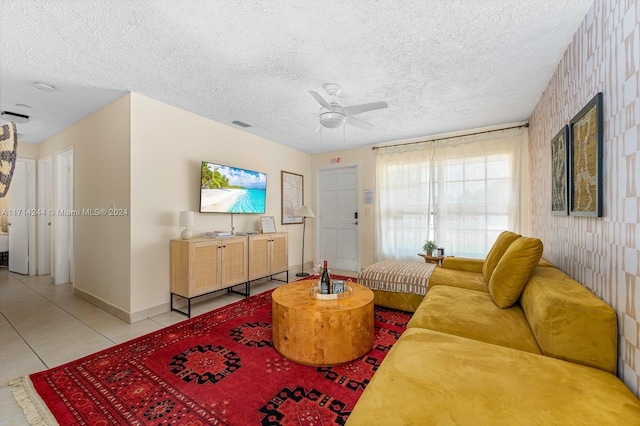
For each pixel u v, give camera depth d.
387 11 1.71
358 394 1.70
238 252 3.55
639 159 1.14
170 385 1.79
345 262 5.44
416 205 4.54
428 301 2.21
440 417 0.92
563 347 1.35
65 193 4.26
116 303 2.99
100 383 1.81
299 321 2.04
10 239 4.98
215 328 2.66
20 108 3.23
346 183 5.44
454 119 3.68
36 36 1.94
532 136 3.44
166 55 2.19
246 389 1.75
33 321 2.83
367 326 2.19
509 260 2.03
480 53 2.17
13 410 1.57
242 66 2.36
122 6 1.66
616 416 0.93
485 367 1.20
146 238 2.98
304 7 1.67
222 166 3.71
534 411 0.94
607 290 1.42
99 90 2.81
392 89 2.80
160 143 3.12
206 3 1.64
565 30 1.90
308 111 3.39
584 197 1.70
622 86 1.28
